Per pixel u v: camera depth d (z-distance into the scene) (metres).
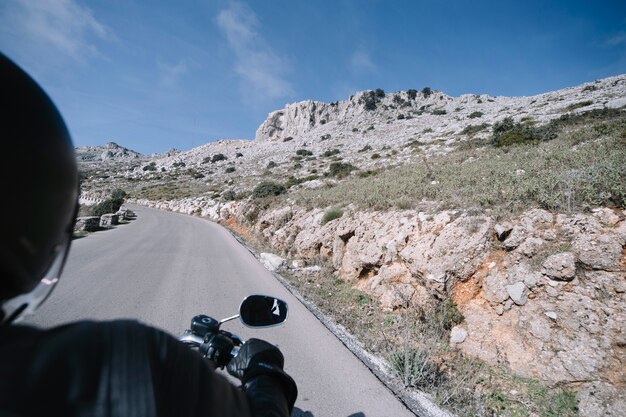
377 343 5.02
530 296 4.86
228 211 28.59
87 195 57.66
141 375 0.46
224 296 6.69
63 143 0.60
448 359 4.76
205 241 15.05
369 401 3.44
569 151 9.83
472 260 5.77
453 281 5.80
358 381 3.82
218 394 0.63
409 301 6.28
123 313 5.37
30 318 4.93
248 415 0.74
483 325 5.08
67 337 0.42
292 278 8.91
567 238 5.04
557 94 55.69
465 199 7.45
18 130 0.49
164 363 0.52
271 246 14.35
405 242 7.25
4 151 0.46
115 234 15.63
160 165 107.38
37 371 0.36
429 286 5.95
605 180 5.81
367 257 7.93
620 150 8.03
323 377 3.87
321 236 10.63
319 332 5.22
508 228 5.72
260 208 19.98
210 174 74.38
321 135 91.31
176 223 24.16
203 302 6.21
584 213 5.27
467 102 88.94
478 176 9.62
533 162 9.43
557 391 3.99
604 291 4.33
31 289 0.55
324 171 36.16
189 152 127.75
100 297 6.07
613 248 4.51
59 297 5.94
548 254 5.00
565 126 20.67
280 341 4.82
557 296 4.62
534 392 4.01
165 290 6.82
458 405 3.58
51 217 0.55
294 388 1.11
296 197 17.59
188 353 0.59
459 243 6.05
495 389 4.09
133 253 10.89
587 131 13.34
